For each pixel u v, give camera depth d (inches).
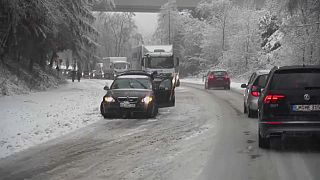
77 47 1485.0
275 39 2407.7
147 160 384.8
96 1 1594.5
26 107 801.6
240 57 2596.0
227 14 3002.0
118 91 704.4
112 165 367.2
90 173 340.8
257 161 376.5
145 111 687.7
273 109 403.5
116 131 561.0
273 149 430.3
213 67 2908.5
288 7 1299.2
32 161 387.5
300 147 439.8
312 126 393.1
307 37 1400.1
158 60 1519.4
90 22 1523.1
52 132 545.6
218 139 494.3
